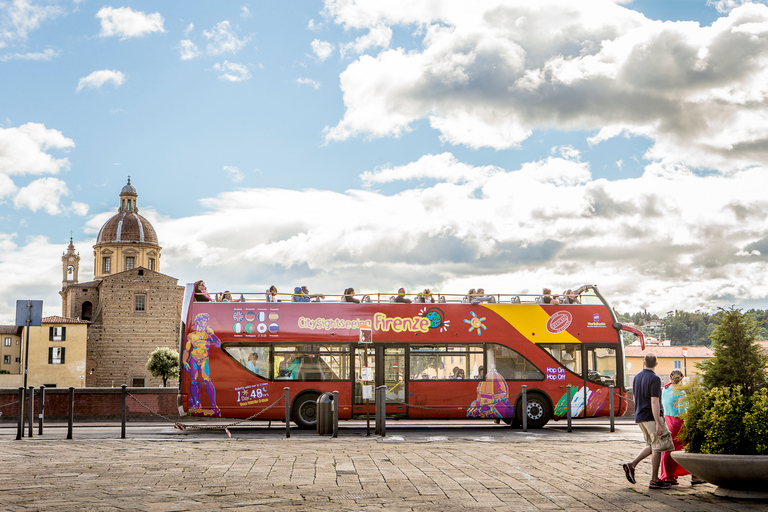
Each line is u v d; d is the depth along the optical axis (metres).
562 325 21.89
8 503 8.37
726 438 9.37
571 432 19.91
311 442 16.31
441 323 21.59
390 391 21.23
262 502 8.57
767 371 9.73
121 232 114.38
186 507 8.22
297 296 21.92
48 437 17.62
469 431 20.42
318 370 21.20
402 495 9.20
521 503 8.80
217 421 25.12
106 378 94.50
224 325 21.20
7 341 109.44
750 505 8.84
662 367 73.31
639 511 8.42
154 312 97.12
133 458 12.75
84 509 8.04
